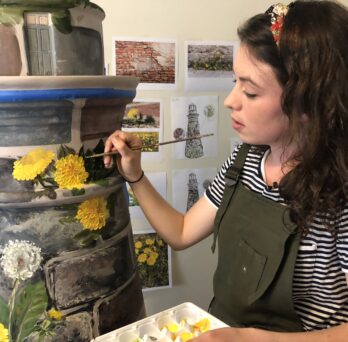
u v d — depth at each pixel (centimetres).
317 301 78
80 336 68
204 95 112
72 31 67
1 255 66
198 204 96
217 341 60
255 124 71
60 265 67
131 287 78
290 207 73
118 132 76
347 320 78
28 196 64
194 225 94
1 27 62
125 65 104
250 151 86
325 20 64
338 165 69
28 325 65
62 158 66
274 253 75
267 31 65
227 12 110
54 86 61
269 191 79
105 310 71
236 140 118
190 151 114
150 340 64
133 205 110
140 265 114
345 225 71
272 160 82
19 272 65
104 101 68
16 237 65
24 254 65
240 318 83
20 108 62
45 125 64
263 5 114
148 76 106
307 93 65
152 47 105
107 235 73
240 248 81
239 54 69
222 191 91
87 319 69
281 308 77
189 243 95
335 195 70
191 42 108
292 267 74
